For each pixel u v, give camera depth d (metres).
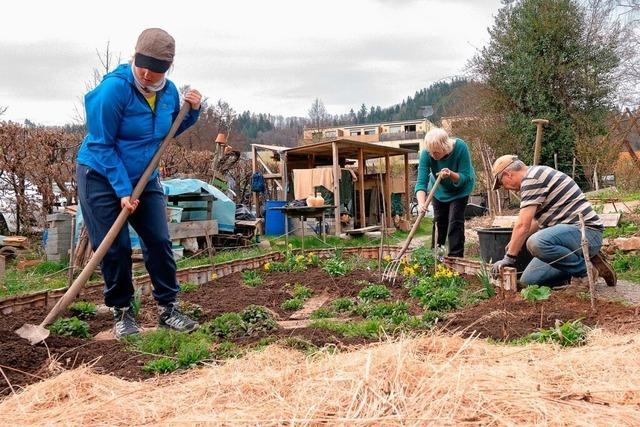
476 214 19.98
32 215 12.29
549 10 21.58
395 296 5.98
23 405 2.76
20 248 10.69
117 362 3.69
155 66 4.23
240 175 20.78
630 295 5.54
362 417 2.25
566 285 5.93
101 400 2.77
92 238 4.47
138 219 4.57
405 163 18.64
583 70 21.45
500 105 22.98
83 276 4.09
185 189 10.80
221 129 27.00
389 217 17.56
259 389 2.67
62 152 12.63
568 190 5.70
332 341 4.00
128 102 4.34
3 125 11.55
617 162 17.73
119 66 4.41
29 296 5.30
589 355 3.02
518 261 6.46
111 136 4.31
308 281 7.09
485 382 2.51
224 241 12.13
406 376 2.52
